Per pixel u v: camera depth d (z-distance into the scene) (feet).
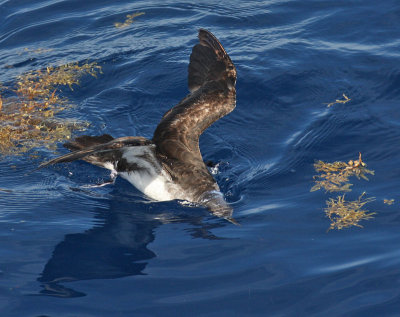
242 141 44.37
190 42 56.95
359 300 28.32
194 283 29.91
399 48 53.42
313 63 52.42
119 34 58.90
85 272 31.01
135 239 34.12
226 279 30.14
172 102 50.29
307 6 61.21
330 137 43.60
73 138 45.85
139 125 47.85
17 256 32.40
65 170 42.09
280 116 46.85
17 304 28.40
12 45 58.34
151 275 30.68
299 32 57.16
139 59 55.01
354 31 56.59
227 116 47.19
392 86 48.75
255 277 30.25
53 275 30.71
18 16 62.18
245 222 35.32
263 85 50.14
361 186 37.91
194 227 35.22
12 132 46.29
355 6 60.23
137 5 63.72
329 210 35.81
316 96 48.57
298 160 41.50
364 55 52.90
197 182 37.91
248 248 32.73
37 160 43.06
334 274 30.22
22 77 53.21
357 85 49.21
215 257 32.07
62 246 33.40
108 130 47.16
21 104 49.80
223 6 62.49
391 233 33.27
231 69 41.55
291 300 28.48
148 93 51.16
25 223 35.73
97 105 50.03
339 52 53.62
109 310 27.99
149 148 37.99
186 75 52.80
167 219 36.27
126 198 38.93
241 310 27.81
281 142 43.73
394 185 37.68
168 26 59.62
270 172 40.47
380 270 30.32
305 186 38.52
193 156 38.55
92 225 35.68
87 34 59.31
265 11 61.00
